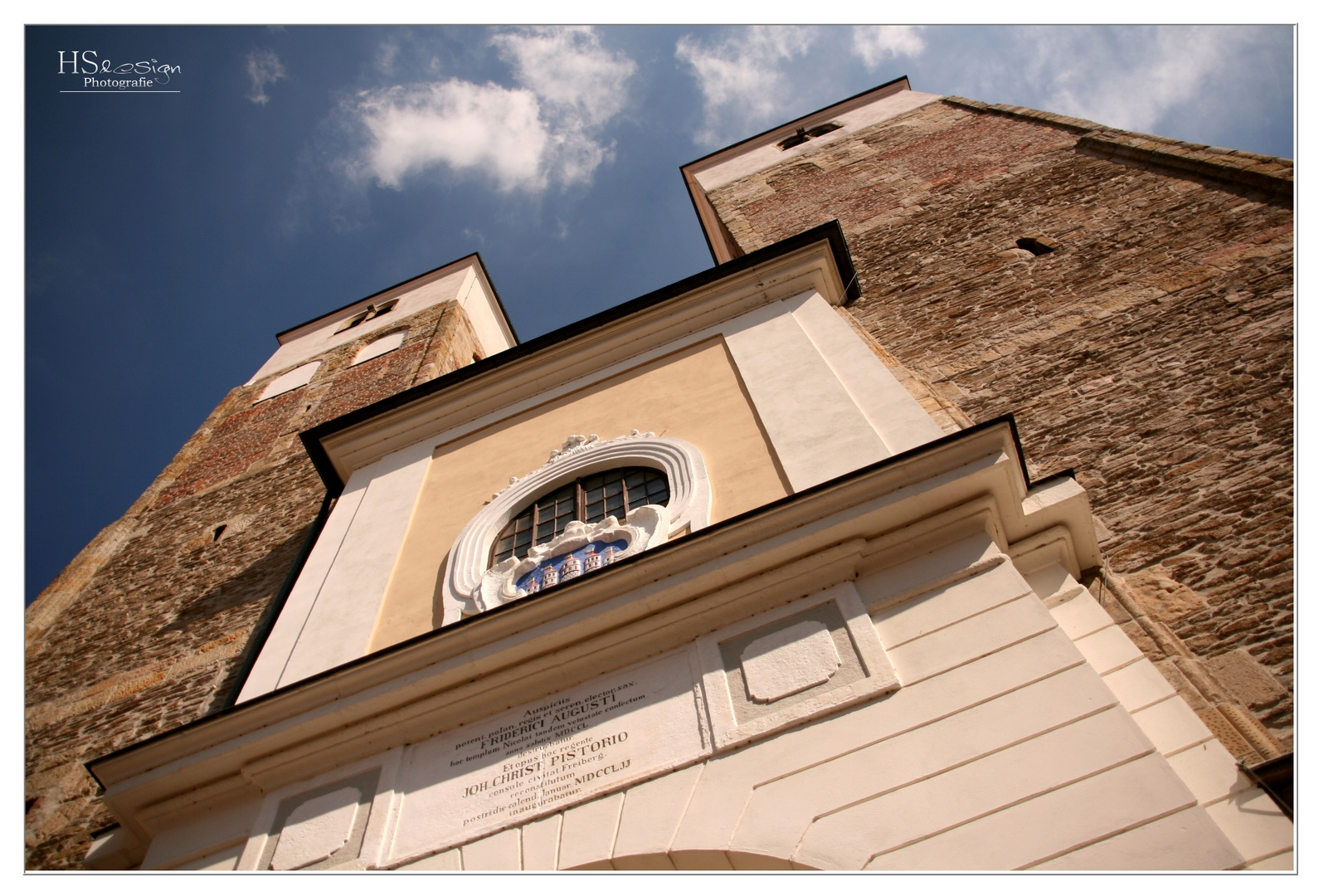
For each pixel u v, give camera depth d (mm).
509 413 11539
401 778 6984
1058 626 5969
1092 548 7289
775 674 6438
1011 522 7125
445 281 26672
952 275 13305
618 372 11297
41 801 10047
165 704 10977
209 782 7508
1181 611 7090
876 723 5836
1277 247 10766
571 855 5863
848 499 7020
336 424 12188
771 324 10805
